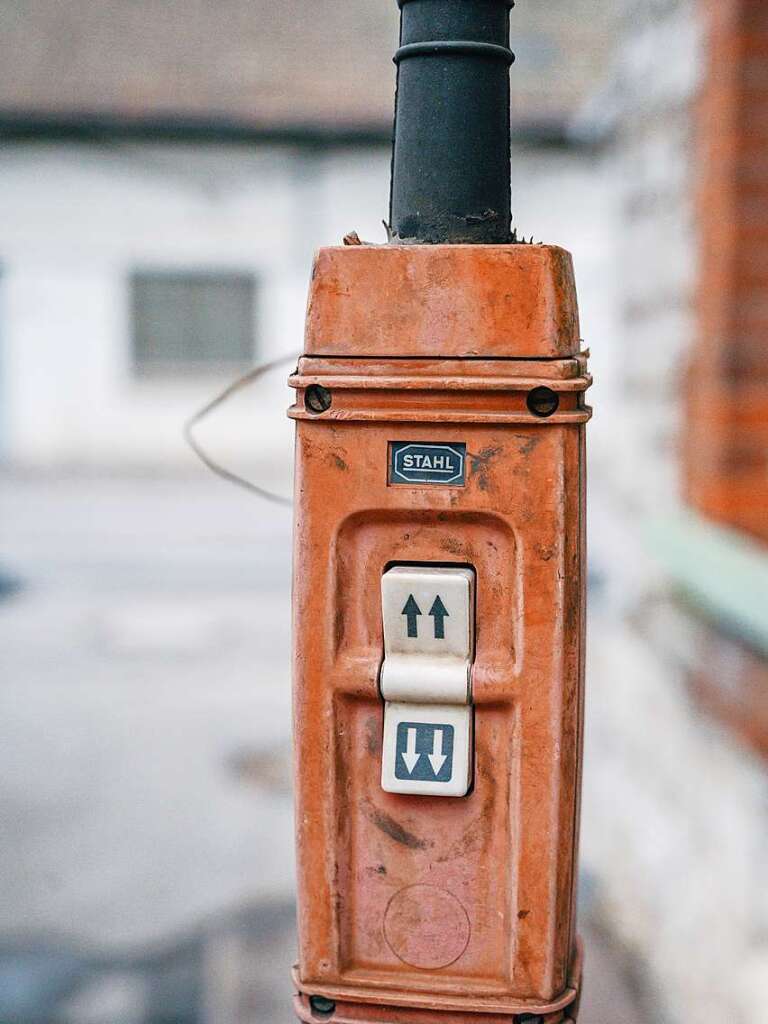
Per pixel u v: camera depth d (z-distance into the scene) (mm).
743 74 3557
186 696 7070
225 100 15789
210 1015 3598
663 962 3518
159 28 16656
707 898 3381
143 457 16391
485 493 1433
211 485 15352
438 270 1413
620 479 4793
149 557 11336
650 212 4441
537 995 1485
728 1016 3088
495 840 1491
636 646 4273
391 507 1455
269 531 12562
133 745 6148
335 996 1520
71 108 15539
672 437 4148
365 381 1426
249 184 16094
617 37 4949
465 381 1406
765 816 3154
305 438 1467
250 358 16453
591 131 6203
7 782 5633
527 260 1402
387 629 1474
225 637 8492
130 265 16078
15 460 16328
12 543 11977
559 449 1414
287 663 7809
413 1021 1511
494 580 1459
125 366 16250
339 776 1506
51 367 16172
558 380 1395
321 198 16203
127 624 8875
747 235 3631
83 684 7352
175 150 15938
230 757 5938
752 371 3691
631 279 4688
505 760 1478
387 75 16359
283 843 4879
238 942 4059
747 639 3365
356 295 1430
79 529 12672
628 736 4227
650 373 4398
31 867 4691
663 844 3748
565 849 1473
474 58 1463
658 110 4312
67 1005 3680
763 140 3586
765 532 3715
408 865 1510
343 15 17094
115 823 5117
